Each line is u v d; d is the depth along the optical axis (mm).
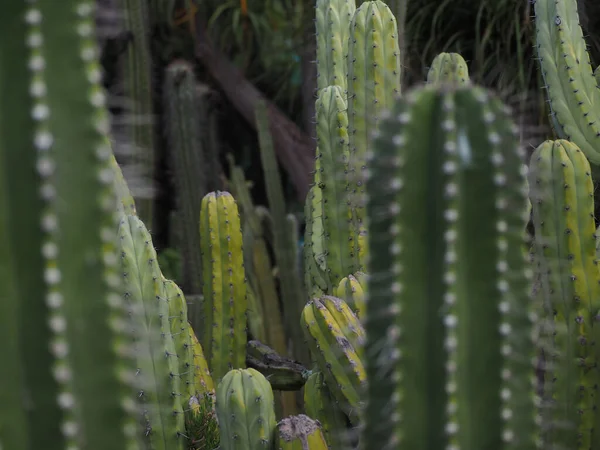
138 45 4754
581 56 3209
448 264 1930
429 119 1977
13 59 1677
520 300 2119
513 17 4473
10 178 1670
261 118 4379
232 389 2523
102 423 1771
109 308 1773
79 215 1747
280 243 4168
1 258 1663
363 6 2928
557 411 2570
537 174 2639
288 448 2480
